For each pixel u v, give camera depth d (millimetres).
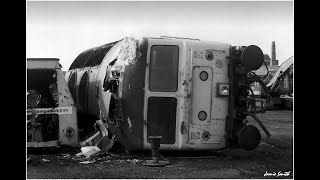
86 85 9367
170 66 6836
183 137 6801
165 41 6859
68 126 7324
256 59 6758
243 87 7039
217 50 6984
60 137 7262
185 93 6797
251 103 7082
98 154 7105
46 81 7340
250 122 15492
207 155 7469
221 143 6988
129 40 7195
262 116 17859
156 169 6266
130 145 7031
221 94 6922
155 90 6797
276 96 19109
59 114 7289
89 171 6078
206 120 6918
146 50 6797
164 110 6816
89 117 9453
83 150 7152
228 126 6969
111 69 7648
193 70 6875
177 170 6234
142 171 6117
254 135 6805
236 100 7039
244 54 6711
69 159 6938
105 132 7613
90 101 8969
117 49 8102
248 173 6141
